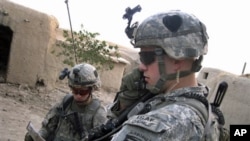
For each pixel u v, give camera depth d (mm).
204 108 1400
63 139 3307
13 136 6648
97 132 1708
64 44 10805
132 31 1549
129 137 1272
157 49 1416
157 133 1243
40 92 10312
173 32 1400
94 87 3338
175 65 1422
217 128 1484
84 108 3334
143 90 1576
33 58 10508
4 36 10602
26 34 10383
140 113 1469
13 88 9977
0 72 10508
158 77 1446
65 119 3334
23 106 8836
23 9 10312
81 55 10664
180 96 1412
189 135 1293
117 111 1675
